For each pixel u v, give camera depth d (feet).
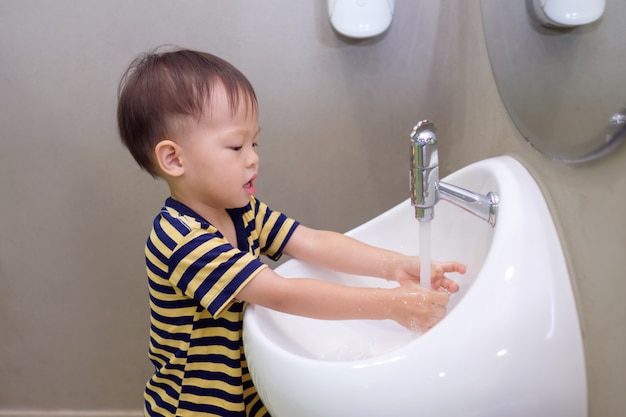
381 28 4.24
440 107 4.67
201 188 3.08
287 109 4.69
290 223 3.50
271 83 4.64
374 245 3.59
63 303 5.24
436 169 2.77
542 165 2.90
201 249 2.93
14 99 4.70
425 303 2.78
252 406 3.34
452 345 2.29
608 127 2.26
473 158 4.18
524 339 2.37
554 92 2.68
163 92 2.96
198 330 3.13
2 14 4.51
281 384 2.42
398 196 4.88
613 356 2.34
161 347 3.25
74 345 5.36
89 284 5.18
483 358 2.30
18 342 5.36
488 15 3.45
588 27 2.37
